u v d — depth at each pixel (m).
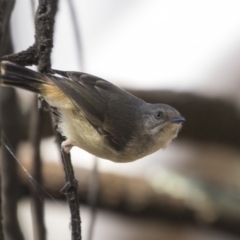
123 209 3.42
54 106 3.27
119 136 3.28
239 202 3.43
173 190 3.42
